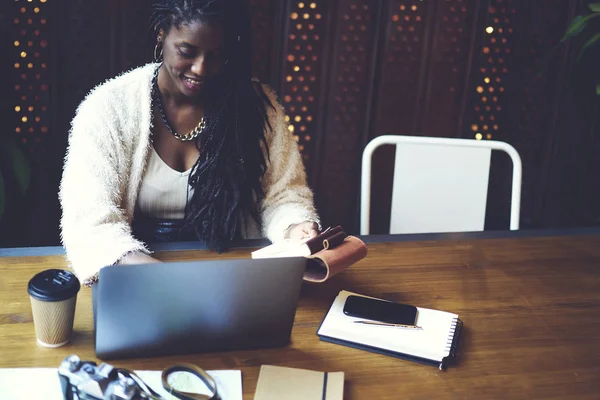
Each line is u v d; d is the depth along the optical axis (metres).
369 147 2.03
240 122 1.70
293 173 1.81
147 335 1.17
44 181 2.64
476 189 2.09
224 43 1.55
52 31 2.46
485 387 1.20
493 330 1.37
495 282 1.56
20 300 1.31
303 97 2.83
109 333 1.15
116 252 1.40
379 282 1.50
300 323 1.33
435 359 1.24
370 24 2.80
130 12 2.51
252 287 1.18
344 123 2.92
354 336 1.29
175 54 1.54
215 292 1.16
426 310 1.39
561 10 3.00
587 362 1.30
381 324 1.33
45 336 1.18
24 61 2.47
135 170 1.66
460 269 1.60
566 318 1.44
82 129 1.59
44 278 1.18
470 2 2.87
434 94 2.96
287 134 1.82
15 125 2.54
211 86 1.68
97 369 1.02
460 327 1.36
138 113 1.64
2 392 1.06
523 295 1.51
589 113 3.20
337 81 2.84
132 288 1.12
